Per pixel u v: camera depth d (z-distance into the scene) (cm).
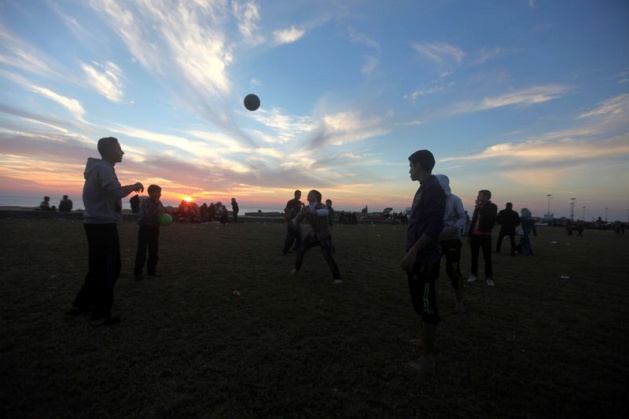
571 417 254
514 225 1199
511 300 577
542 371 324
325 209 646
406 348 365
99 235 398
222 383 281
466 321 462
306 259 911
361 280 682
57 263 694
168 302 491
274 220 2853
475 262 710
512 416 253
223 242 1173
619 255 1261
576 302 575
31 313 422
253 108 795
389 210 4722
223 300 509
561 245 1672
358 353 349
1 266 653
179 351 336
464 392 283
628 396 285
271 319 438
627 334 428
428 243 304
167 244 1064
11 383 269
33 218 1848
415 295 322
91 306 431
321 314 463
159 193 629
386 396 272
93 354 323
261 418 239
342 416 245
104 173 394
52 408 241
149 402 253
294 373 303
